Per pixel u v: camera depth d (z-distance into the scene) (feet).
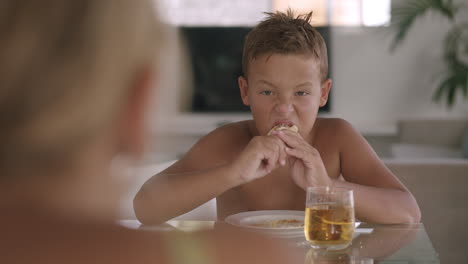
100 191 0.82
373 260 2.74
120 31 0.80
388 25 22.12
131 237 0.82
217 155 4.89
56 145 0.78
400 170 6.92
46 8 0.78
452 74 20.58
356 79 22.58
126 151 0.84
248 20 22.24
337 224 2.88
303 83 4.10
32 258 0.78
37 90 0.77
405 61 22.35
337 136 4.83
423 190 6.91
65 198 0.80
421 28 22.18
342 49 22.48
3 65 0.77
